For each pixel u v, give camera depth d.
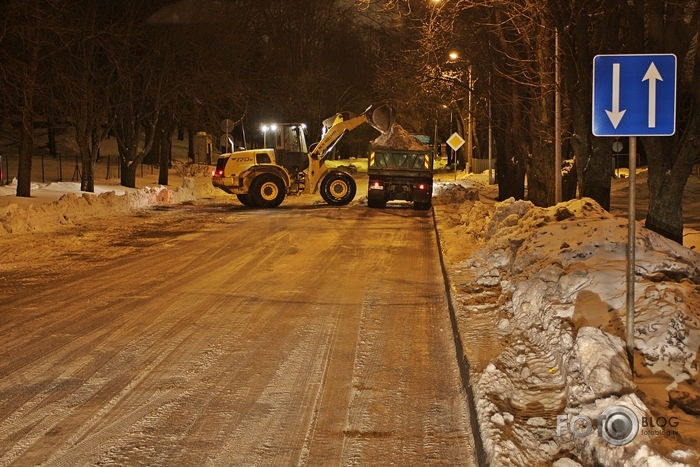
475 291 10.64
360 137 80.44
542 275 8.98
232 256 15.89
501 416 5.55
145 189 29.28
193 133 59.78
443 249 15.59
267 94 45.06
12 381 7.26
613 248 9.57
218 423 6.16
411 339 8.92
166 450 5.61
